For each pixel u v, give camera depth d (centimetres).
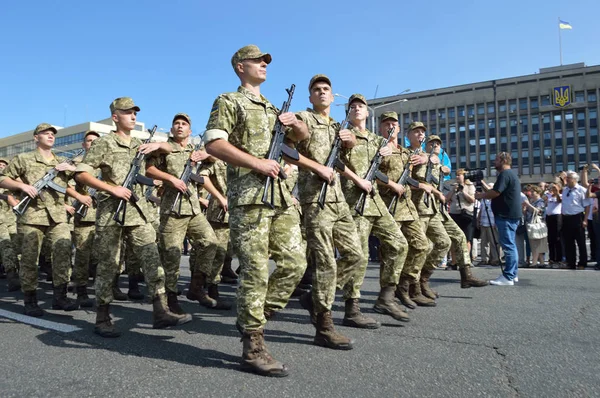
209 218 660
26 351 380
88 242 614
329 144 433
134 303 616
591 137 6956
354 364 337
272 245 361
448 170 721
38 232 557
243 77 363
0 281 859
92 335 432
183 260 1215
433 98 7844
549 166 7169
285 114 354
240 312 329
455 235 641
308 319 494
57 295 572
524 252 1017
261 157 346
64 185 607
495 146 7462
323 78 450
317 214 403
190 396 279
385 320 479
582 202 937
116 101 490
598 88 6925
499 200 715
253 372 320
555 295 609
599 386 292
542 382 299
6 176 568
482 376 311
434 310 530
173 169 573
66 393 287
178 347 389
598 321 460
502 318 479
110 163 468
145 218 482
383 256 512
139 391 288
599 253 922
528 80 7325
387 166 566
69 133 7075
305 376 313
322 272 392
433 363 338
